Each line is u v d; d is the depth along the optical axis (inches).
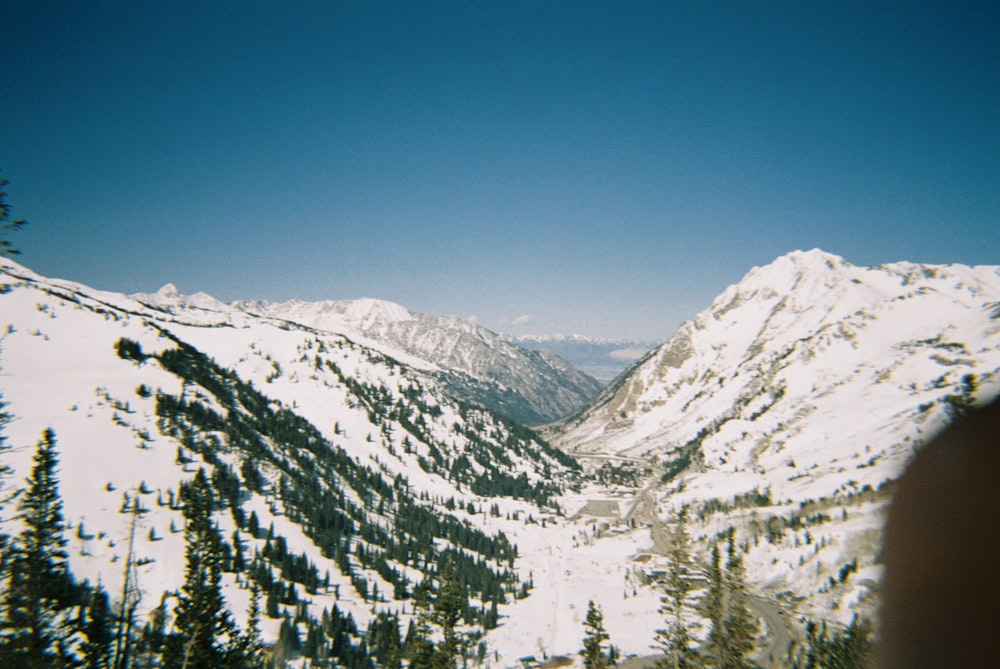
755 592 7091.5
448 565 3348.9
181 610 2871.6
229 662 2878.9
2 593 2583.7
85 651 2770.7
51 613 2709.2
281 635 6747.1
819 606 6417.3
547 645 7485.2
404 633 7701.8
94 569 6727.4
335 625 7367.1
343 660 6801.2
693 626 3159.5
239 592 7691.9
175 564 7234.3
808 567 7283.5
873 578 295.9
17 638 2573.8
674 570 3213.6
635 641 7106.3
